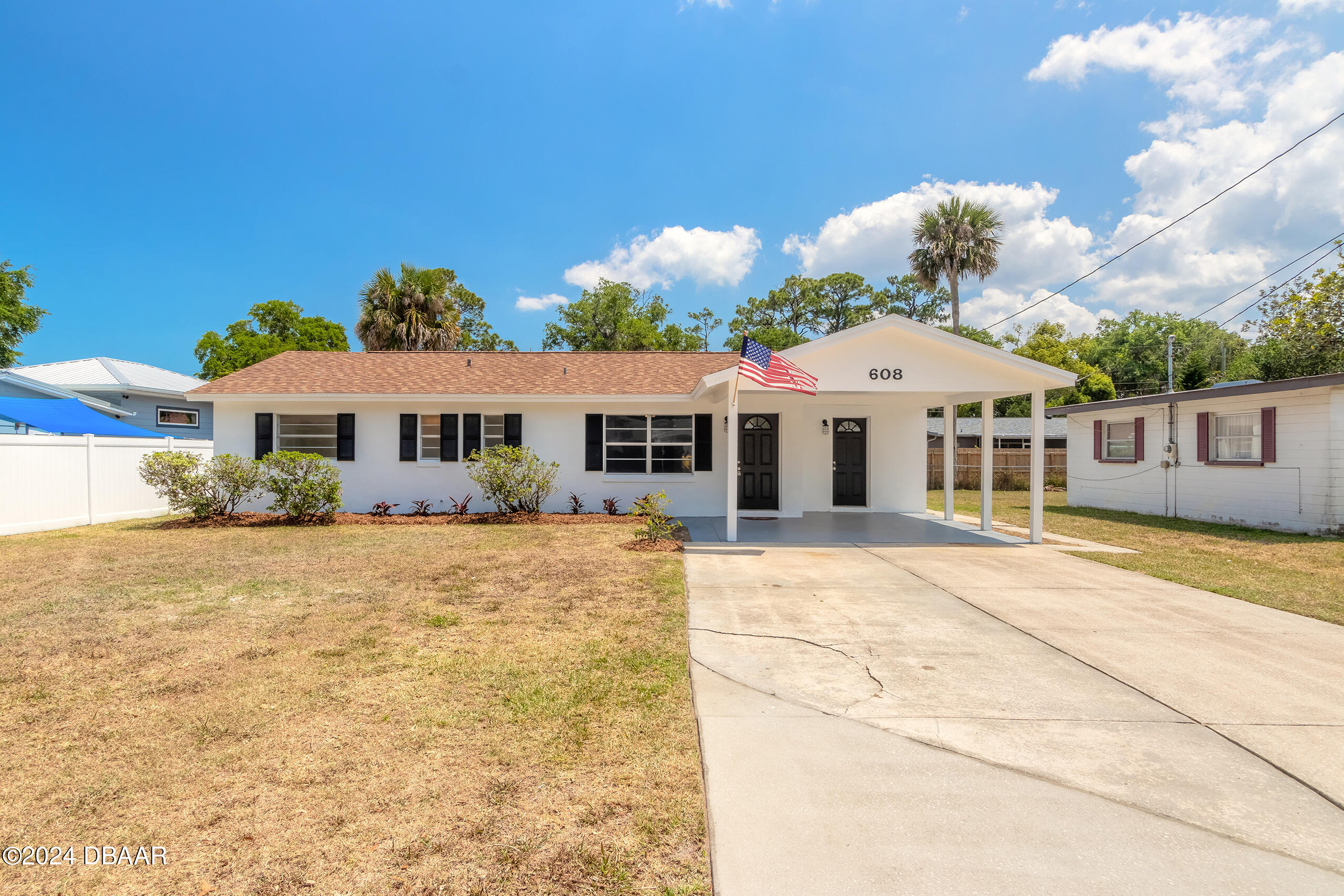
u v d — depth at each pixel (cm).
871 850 264
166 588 709
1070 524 1387
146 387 2014
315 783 313
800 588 740
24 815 286
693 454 1393
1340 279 2062
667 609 632
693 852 263
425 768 328
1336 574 836
